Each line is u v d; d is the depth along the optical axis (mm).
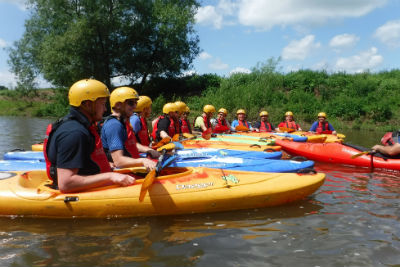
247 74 24781
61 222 3064
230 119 19359
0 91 31094
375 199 3988
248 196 3508
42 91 31156
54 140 2797
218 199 3408
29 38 25891
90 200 3096
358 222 3182
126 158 3295
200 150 5840
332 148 6844
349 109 19078
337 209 3584
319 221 3201
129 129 3639
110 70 24391
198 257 2428
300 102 20484
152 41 24281
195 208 3365
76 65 22297
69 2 22594
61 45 21000
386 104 18719
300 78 23312
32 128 14055
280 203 3699
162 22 23578
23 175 3512
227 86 23484
